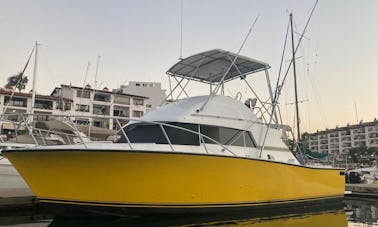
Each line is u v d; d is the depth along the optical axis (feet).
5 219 29.58
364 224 30.58
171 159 24.53
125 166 23.73
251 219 29.43
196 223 26.58
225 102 32.35
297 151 41.19
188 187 25.55
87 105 142.61
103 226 25.41
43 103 134.92
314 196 36.22
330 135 335.06
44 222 28.19
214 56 31.99
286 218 31.17
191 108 29.89
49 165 23.76
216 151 28.53
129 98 156.87
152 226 25.62
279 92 36.17
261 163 29.99
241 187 28.35
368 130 300.40
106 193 24.11
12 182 35.45
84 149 22.98
